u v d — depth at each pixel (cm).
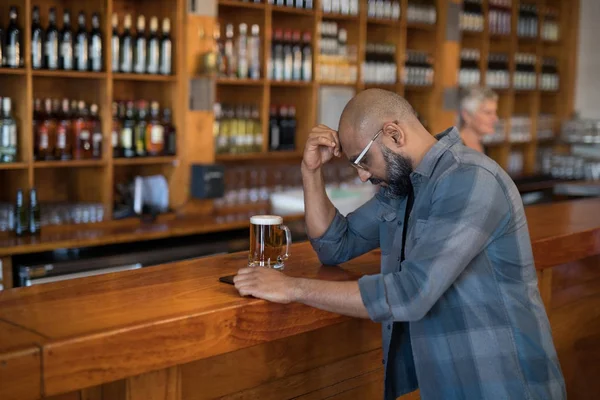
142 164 486
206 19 458
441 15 609
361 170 198
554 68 765
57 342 147
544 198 575
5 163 384
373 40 604
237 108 499
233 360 210
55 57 405
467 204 179
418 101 628
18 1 393
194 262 232
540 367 187
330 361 240
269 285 185
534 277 193
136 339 159
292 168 535
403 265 180
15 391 142
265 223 213
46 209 411
